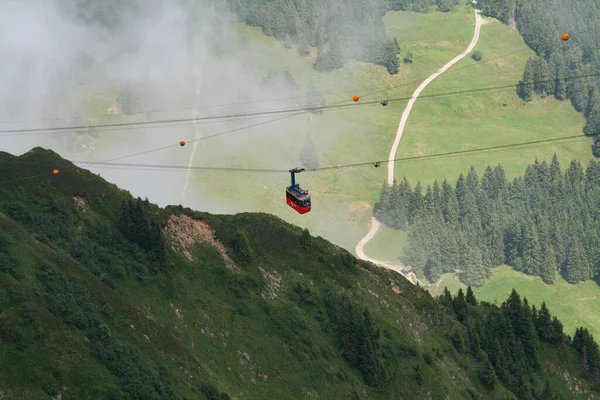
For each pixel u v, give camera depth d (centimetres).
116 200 16350
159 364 12781
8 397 10881
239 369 14688
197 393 12781
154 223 15762
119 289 14312
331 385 15575
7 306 12031
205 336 14862
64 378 11562
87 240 15088
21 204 15100
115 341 12525
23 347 11594
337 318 16912
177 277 15612
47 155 16488
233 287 16275
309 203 15138
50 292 12762
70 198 15812
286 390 14950
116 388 11825
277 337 15850
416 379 16838
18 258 12975
